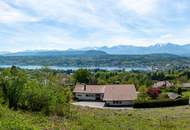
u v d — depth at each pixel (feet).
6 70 104.88
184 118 136.56
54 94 110.32
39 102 104.73
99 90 336.49
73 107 155.02
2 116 70.79
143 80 418.92
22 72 106.73
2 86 100.89
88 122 95.30
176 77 504.43
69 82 382.01
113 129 90.22
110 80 430.61
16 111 93.25
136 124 107.96
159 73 529.04
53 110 106.83
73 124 87.76
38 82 112.68
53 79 122.83
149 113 164.76
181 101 243.19
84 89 338.13
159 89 305.94
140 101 242.58
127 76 445.78
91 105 286.46
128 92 291.38
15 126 57.41
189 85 371.56
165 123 115.75
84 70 413.59
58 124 83.66
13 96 101.50
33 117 88.43
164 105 240.53
